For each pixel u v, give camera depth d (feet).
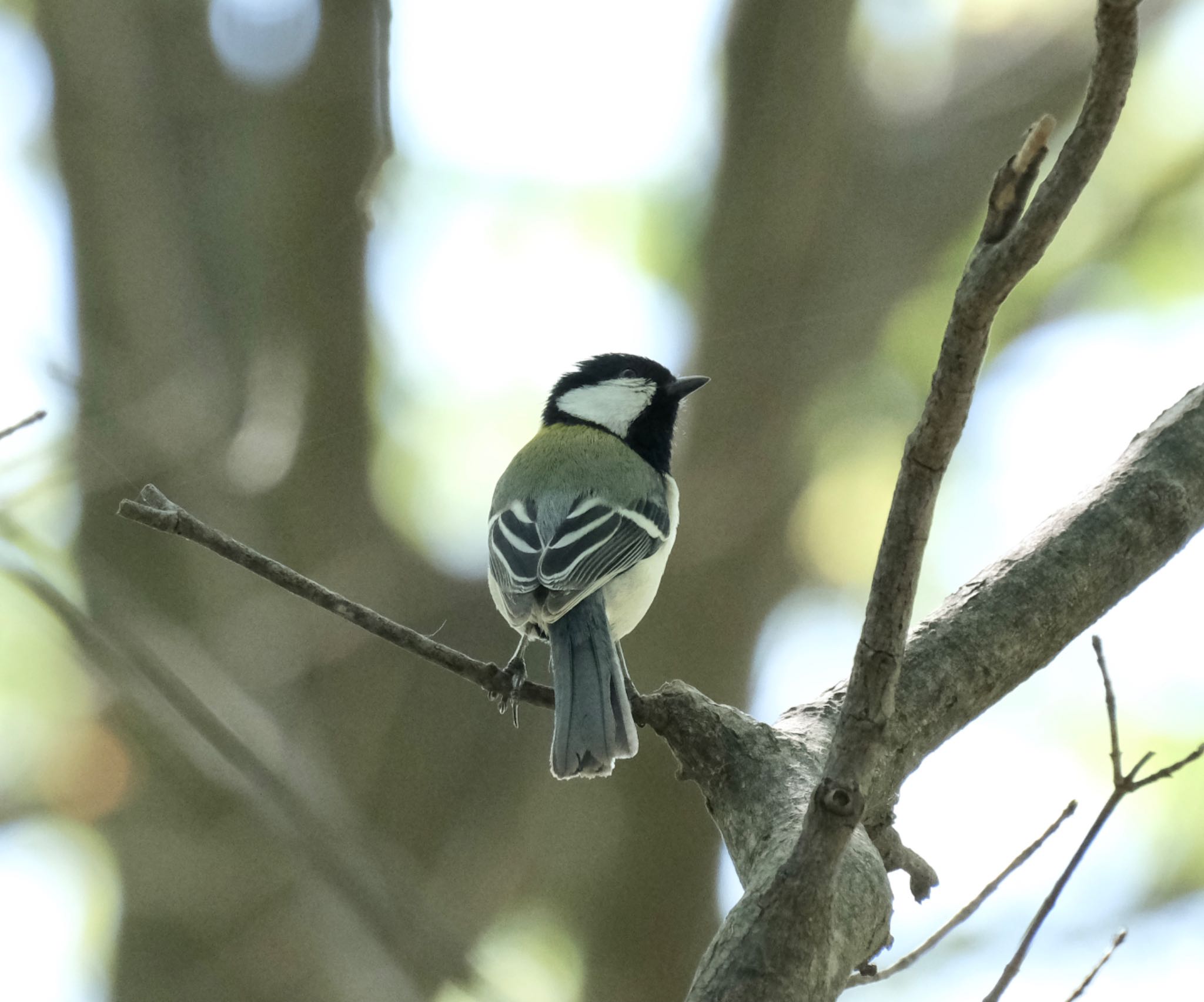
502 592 26.96
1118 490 19.21
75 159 42.65
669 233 47.60
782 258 42.68
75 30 43.16
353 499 41.75
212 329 42.65
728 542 41.37
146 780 39.11
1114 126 10.80
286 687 39.04
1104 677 17.28
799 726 18.52
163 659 32.04
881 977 17.60
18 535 30.19
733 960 13.71
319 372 42.04
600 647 24.22
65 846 40.86
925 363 45.42
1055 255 45.09
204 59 44.19
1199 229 44.65
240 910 36.81
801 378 42.32
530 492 28.63
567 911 42.11
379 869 31.30
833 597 46.78
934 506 12.59
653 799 41.50
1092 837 16.61
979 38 46.03
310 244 42.19
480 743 42.52
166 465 39.37
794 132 42.55
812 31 42.24
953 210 43.16
